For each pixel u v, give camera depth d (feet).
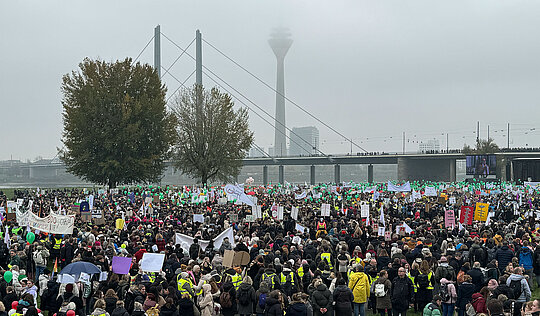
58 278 57.67
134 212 133.59
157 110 267.80
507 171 460.55
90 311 54.95
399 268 61.77
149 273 64.80
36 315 46.78
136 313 47.75
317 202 173.58
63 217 83.56
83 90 264.72
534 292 76.79
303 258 74.95
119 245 84.02
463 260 73.26
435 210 139.33
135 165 259.39
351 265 68.39
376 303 63.77
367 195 195.72
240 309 57.26
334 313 55.77
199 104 279.90
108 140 257.14
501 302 46.78
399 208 149.07
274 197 196.75
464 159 516.32
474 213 105.09
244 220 118.83
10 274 58.85
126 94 263.29
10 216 115.44
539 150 449.89
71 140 262.26
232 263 63.93
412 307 70.03
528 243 78.13
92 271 57.31
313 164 597.11
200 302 54.39
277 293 52.26
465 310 59.41
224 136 277.23
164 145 276.00
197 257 75.87
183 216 125.90
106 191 247.70
